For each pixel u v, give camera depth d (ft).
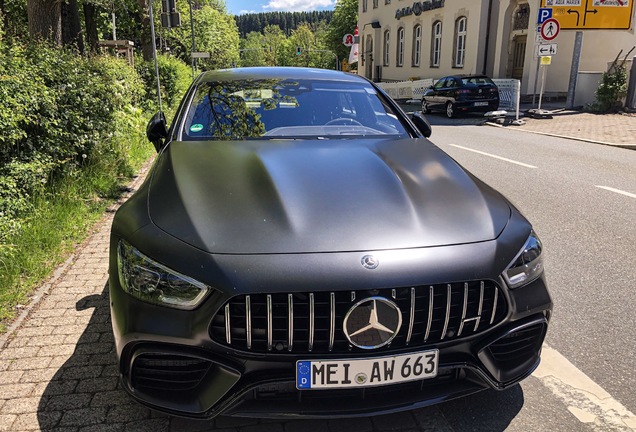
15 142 16.60
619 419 8.68
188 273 6.97
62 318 11.67
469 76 60.95
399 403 7.29
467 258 7.36
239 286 6.78
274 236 7.30
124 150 26.48
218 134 11.32
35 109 17.48
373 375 7.05
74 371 9.73
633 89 55.47
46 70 19.92
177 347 7.02
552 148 36.99
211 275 6.88
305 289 6.80
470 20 83.61
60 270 14.17
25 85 16.89
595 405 9.04
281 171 9.06
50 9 34.09
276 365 6.98
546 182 26.18
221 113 11.94
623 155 33.94
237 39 291.38
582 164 30.91
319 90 13.10
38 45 22.86
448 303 7.17
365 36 133.69
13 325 11.28
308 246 7.18
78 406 8.76
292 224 7.53
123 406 8.79
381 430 8.37
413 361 7.14
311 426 8.44
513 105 66.23
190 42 146.51
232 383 6.95
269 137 11.31
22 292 12.58
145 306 7.18
